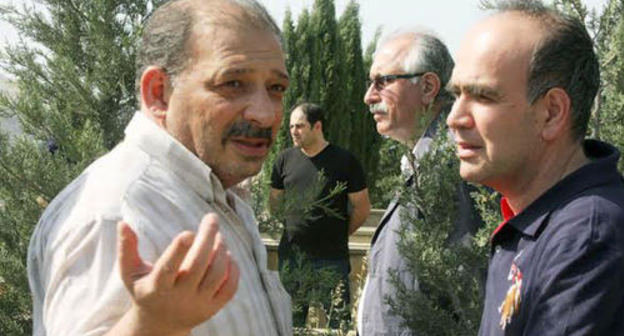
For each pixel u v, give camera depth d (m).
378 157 16.06
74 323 1.53
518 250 1.84
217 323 1.70
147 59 1.84
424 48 3.55
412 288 3.28
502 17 1.89
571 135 1.88
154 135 1.77
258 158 1.82
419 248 3.17
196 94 1.77
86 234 1.60
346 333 4.06
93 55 4.11
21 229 3.83
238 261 1.86
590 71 1.88
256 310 1.82
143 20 4.11
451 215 3.20
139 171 1.72
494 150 1.86
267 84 1.81
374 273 3.45
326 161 5.77
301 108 5.85
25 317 3.80
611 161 1.83
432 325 3.16
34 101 3.81
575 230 1.70
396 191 3.31
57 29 4.13
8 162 3.73
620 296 1.65
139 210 1.66
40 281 1.75
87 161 3.72
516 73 1.83
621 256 1.65
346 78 15.70
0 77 4.11
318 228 5.66
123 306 1.52
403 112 3.58
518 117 1.84
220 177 1.85
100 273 1.56
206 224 1.20
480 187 3.12
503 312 1.83
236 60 1.75
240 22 1.78
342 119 15.62
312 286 3.69
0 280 3.78
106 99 4.04
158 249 1.66
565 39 1.84
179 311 1.22
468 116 1.89
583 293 1.64
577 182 1.79
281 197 3.77
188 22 1.79
